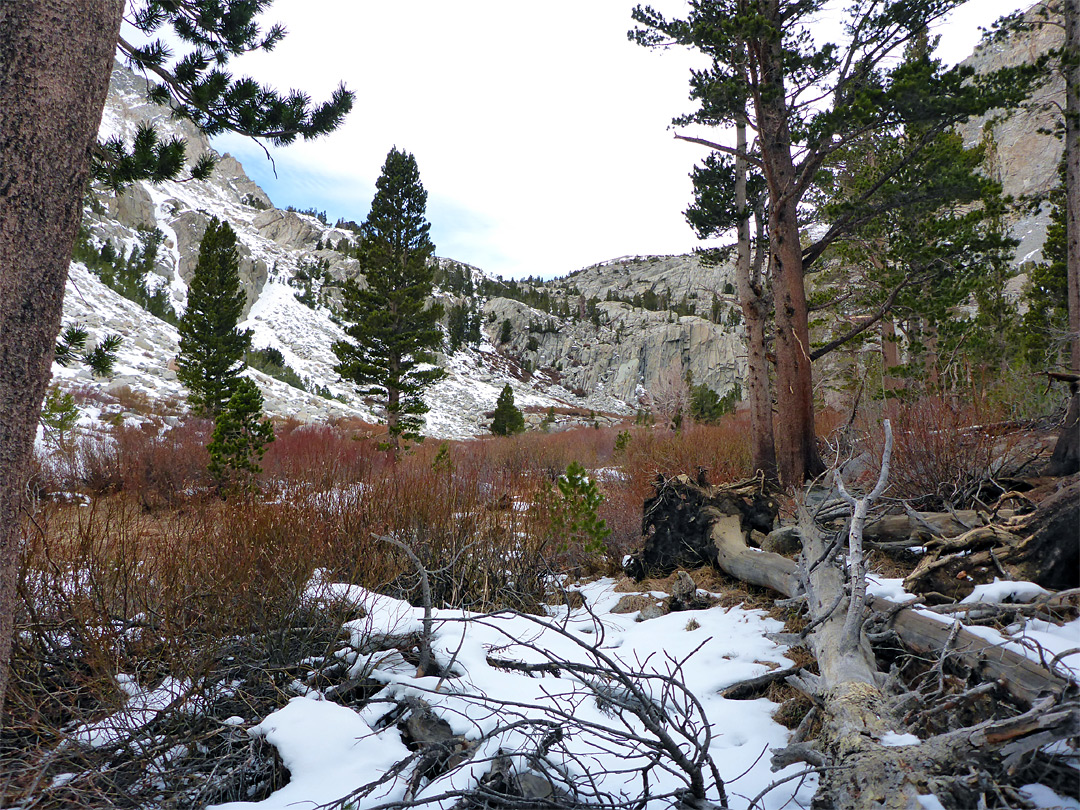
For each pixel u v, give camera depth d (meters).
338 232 164.12
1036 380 7.35
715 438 12.12
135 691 2.81
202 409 23.05
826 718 2.34
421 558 4.74
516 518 5.74
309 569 3.60
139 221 98.62
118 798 2.30
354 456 10.47
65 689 2.81
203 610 3.14
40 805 2.20
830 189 11.80
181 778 2.41
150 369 30.45
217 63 6.38
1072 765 1.99
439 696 2.85
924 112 6.73
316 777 2.33
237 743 2.62
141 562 3.57
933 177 8.32
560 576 5.77
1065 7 8.63
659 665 3.42
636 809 2.12
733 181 10.05
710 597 4.71
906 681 2.87
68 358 5.79
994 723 1.93
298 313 87.12
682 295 159.00
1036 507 3.68
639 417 31.53
